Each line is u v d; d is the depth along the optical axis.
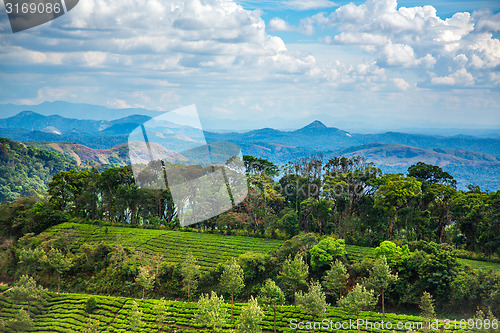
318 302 60.47
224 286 72.88
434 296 71.81
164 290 82.94
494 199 87.31
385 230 98.56
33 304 76.50
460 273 70.75
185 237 101.38
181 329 66.12
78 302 77.69
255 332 57.47
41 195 134.88
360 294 60.84
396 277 67.44
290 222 99.56
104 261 90.19
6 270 93.38
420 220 92.19
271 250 91.88
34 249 92.94
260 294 73.06
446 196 96.25
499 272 69.81
